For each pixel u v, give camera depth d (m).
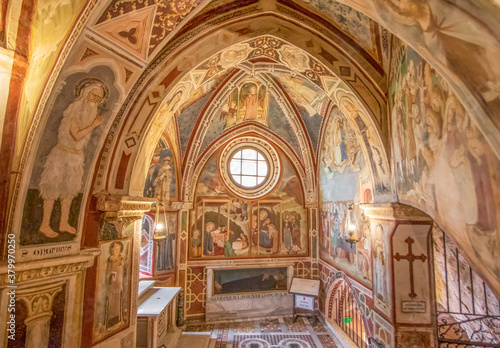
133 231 5.05
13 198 3.00
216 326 10.23
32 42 2.53
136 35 3.53
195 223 10.87
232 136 11.27
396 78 4.56
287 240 11.52
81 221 3.89
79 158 3.74
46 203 3.41
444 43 1.90
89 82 3.52
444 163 2.84
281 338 9.32
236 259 11.06
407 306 5.50
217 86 8.96
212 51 5.02
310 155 11.32
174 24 3.71
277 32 5.26
